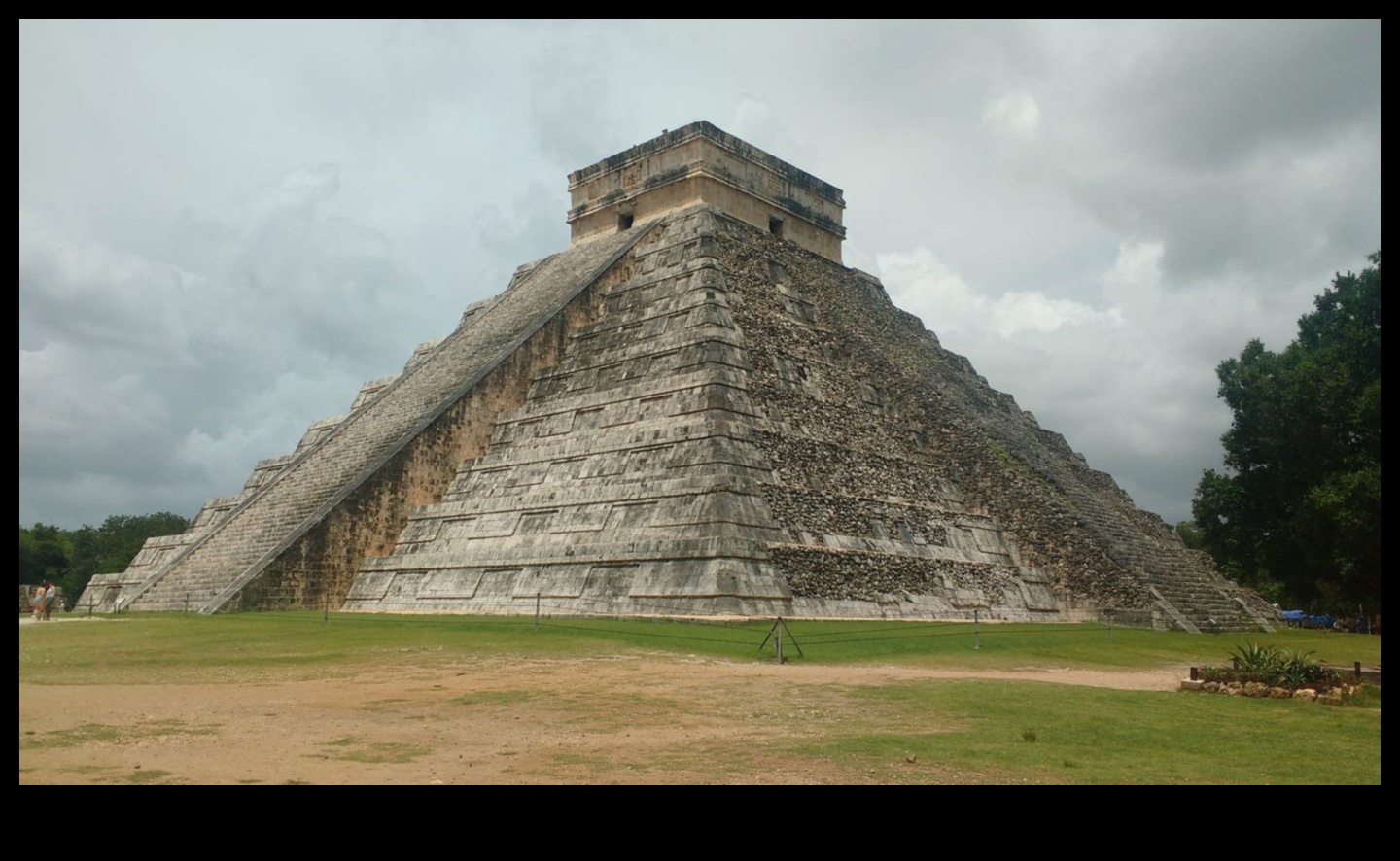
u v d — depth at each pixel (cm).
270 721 1090
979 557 3164
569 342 3391
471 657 1700
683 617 2228
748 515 2459
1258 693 1598
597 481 2716
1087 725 1230
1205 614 3206
